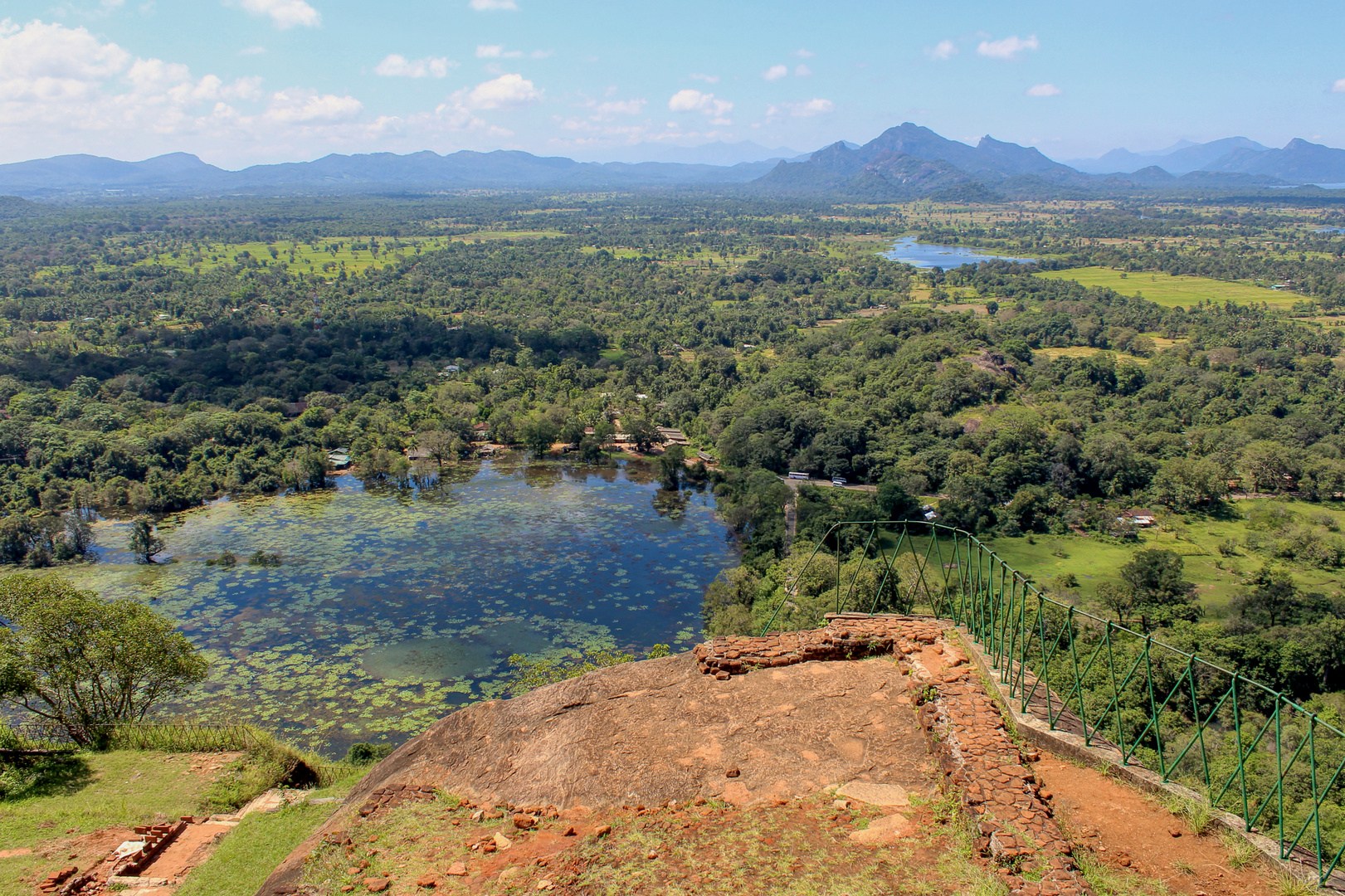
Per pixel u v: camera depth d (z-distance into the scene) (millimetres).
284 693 54094
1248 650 45281
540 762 16875
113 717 29391
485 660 59344
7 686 26266
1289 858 13055
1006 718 17406
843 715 17719
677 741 17062
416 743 18750
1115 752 16156
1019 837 13148
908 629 21297
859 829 14102
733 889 12680
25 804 21875
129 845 18828
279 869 14586
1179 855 13359
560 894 12758
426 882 13305
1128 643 45219
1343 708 41719
